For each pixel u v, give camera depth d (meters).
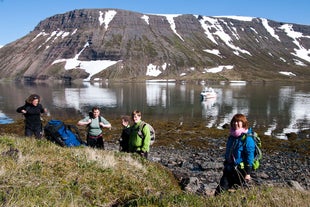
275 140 39.78
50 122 13.52
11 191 6.54
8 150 9.30
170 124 52.66
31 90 152.25
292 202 6.79
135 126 13.14
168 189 9.88
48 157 9.43
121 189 8.39
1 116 64.94
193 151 33.03
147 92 137.00
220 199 7.00
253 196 7.05
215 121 60.16
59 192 7.20
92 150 11.62
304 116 65.75
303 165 27.39
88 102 94.62
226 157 8.47
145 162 11.87
